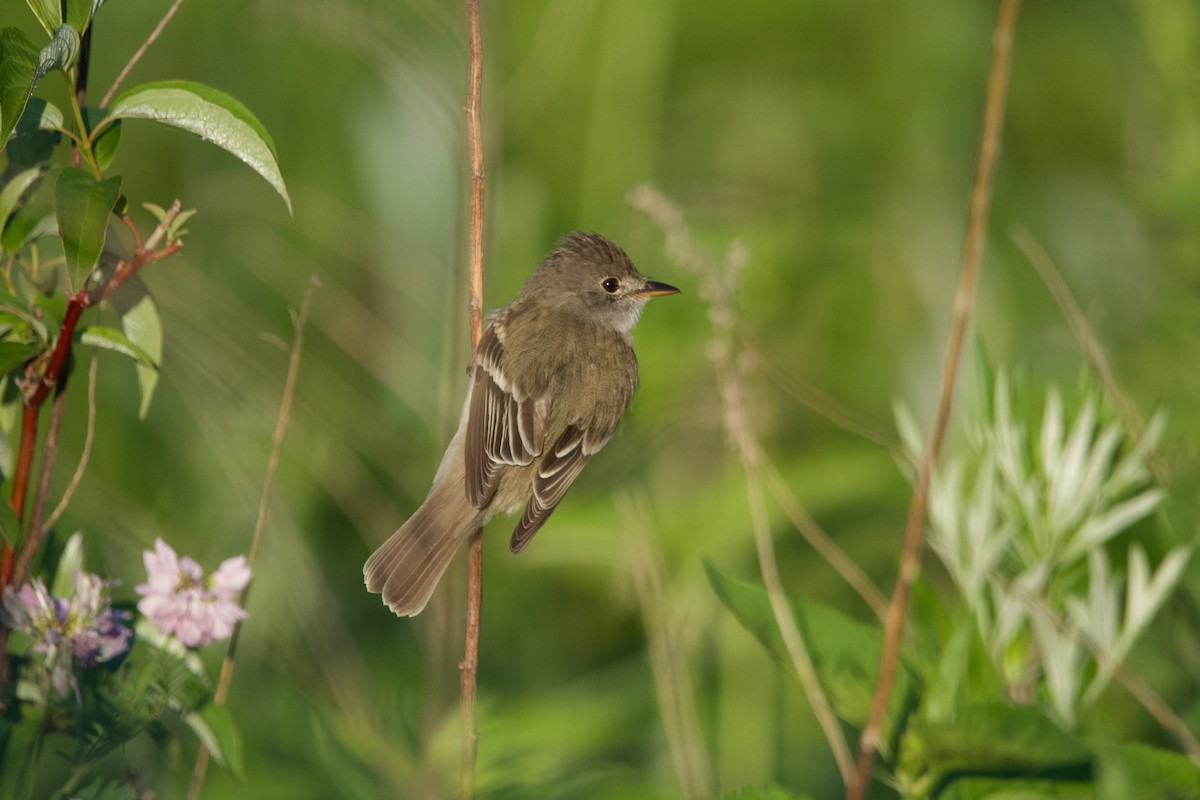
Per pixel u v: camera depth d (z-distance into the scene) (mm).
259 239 12398
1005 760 6590
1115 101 14852
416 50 11453
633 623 11195
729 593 7438
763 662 10594
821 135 14586
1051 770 6605
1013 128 14859
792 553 11594
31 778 7098
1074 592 8602
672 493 12016
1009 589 7785
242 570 7430
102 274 7457
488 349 9531
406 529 8961
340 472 10984
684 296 12164
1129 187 13258
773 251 12961
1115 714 9688
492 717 8719
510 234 12312
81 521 9906
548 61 12023
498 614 11242
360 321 11734
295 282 12000
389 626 10828
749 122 14508
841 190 14414
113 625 7227
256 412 10883
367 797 7988
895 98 14812
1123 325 12484
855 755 10570
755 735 10453
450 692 8984
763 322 12719
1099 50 14992
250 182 12664
